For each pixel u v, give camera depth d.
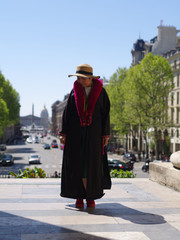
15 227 3.32
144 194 5.28
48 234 3.10
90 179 4.01
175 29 63.44
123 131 55.50
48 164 43.97
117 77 59.19
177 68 49.47
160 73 42.50
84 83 4.07
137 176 31.17
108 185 4.26
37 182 6.11
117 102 53.31
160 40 63.19
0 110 49.38
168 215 3.89
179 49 50.75
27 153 64.12
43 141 120.62
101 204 4.50
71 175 4.10
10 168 37.12
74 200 4.67
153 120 42.28
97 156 4.08
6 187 5.60
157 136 44.59
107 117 4.19
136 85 42.16
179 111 48.62
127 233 3.16
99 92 4.10
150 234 3.13
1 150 70.12
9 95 68.31
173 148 49.88
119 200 4.80
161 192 5.49
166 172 6.03
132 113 43.72
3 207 4.19
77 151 4.09
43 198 4.77
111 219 3.68
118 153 61.78
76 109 4.11
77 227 3.35
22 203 4.43
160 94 42.19
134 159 48.19
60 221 3.57
